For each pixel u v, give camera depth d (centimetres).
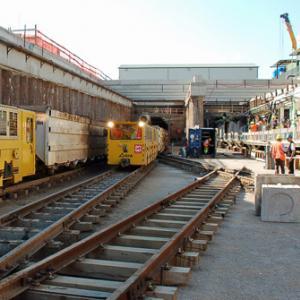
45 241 714
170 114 5591
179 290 529
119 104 4462
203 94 4019
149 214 973
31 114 1458
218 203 1188
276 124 3516
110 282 502
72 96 2938
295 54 5416
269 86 4091
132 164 2227
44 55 2714
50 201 1141
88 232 866
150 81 4484
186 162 2848
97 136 2531
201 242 718
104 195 1240
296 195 973
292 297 511
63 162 1838
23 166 1385
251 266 636
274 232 873
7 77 2030
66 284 493
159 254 547
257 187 1066
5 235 794
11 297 439
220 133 6638
